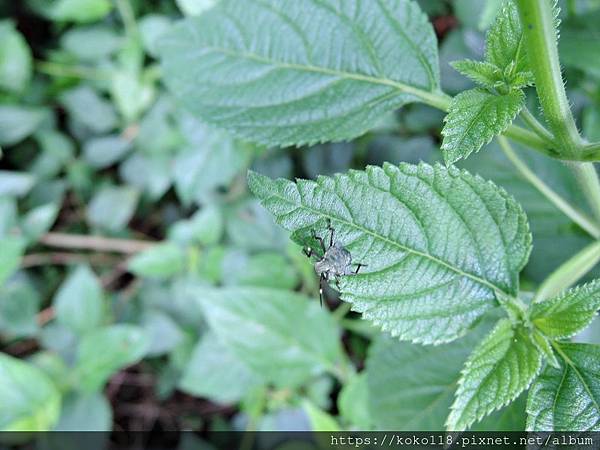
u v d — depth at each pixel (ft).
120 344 1.10
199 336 1.20
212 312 0.96
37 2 1.37
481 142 0.47
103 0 1.30
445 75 1.06
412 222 0.53
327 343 0.96
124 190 1.35
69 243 1.35
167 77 0.75
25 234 1.25
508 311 0.54
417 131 1.16
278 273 1.09
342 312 1.09
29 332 1.20
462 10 1.04
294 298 0.97
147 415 1.38
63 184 1.36
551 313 0.53
